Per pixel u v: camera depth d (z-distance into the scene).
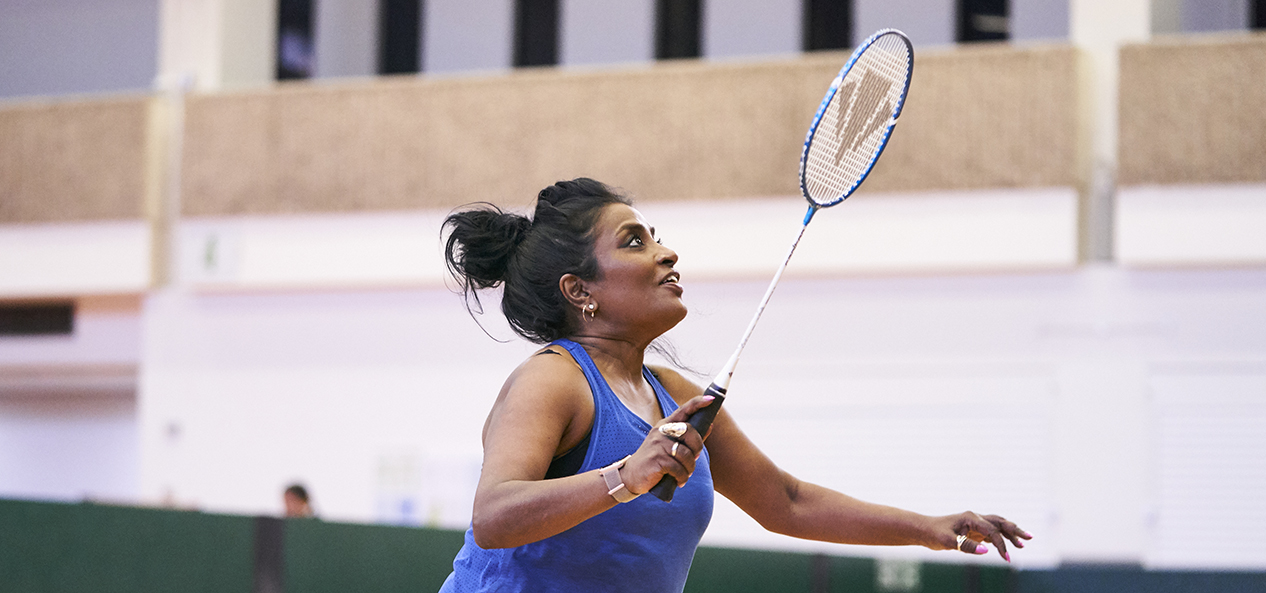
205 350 17.00
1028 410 14.44
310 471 16.45
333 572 6.59
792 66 15.31
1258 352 13.92
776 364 15.19
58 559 6.02
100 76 19.61
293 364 16.67
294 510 13.77
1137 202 14.23
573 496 3.05
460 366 16.12
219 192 16.92
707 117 15.48
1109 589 9.84
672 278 3.81
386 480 16.17
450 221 3.99
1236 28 15.70
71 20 19.86
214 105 17.05
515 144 16.03
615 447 3.52
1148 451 14.08
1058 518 14.19
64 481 18.73
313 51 19.05
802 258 15.02
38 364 17.91
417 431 16.16
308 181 16.62
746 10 17.86
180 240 17.09
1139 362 14.20
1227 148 14.05
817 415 15.02
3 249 17.56
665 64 15.69
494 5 18.83
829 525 4.10
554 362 3.54
